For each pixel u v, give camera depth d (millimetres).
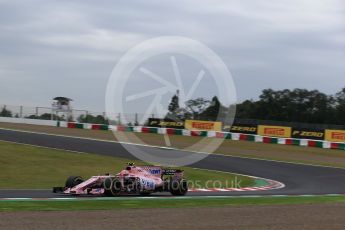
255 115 76000
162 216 11594
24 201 13492
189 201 15250
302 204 15625
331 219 12344
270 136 50781
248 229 10344
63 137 41812
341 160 37750
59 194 15875
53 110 58500
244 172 28922
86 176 24438
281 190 21719
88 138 42125
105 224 10133
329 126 50125
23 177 23078
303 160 36438
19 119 59375
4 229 9117
